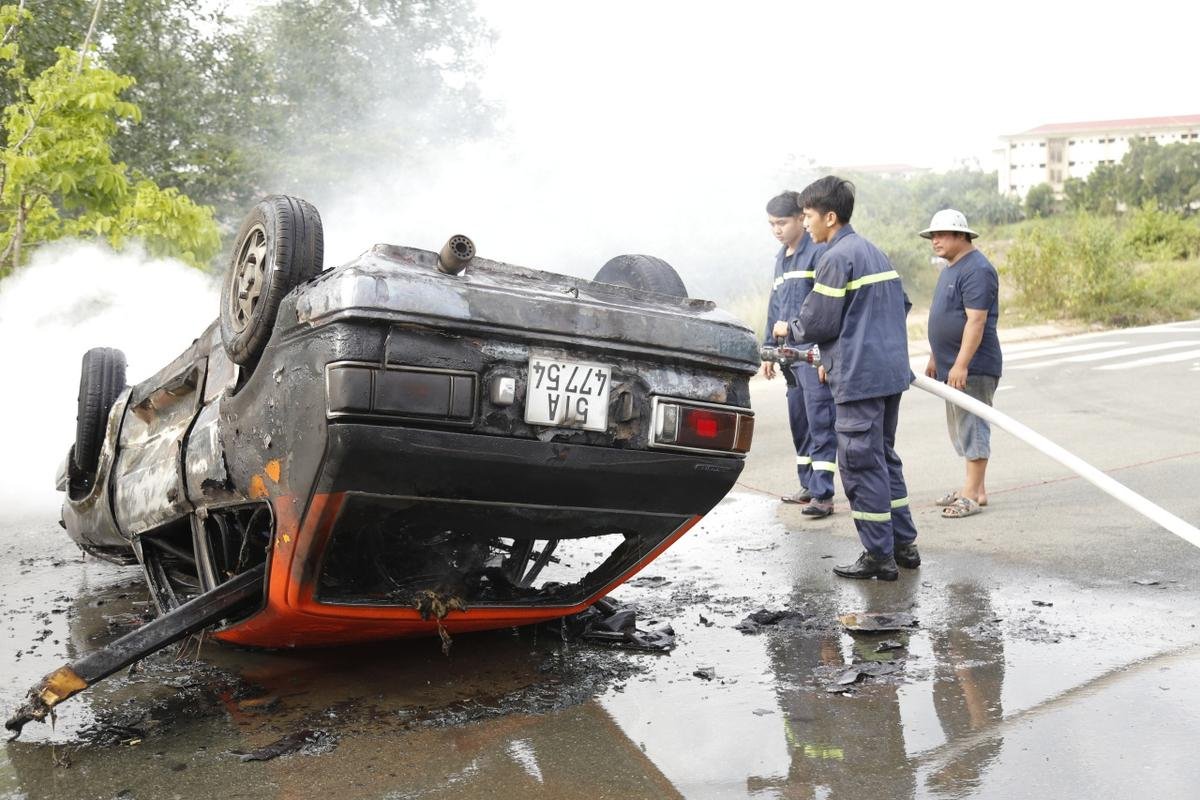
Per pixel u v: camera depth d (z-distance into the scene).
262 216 3.15
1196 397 10.16
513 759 2.71
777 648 3.63
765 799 2.44
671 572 4.84
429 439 2.77
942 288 5.86
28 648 3.87
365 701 3.18
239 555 3.48
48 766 2.75
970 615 3.95
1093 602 4.05
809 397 5.99
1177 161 60.47
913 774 2.55
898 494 4.71
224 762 2.74
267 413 2.95
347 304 2.66
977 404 4.46
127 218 9.41
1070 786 2.45
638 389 3.11
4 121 9.61
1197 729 2.76
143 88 19.09
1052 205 59.19
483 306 2.82
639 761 2.68
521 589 3.75
